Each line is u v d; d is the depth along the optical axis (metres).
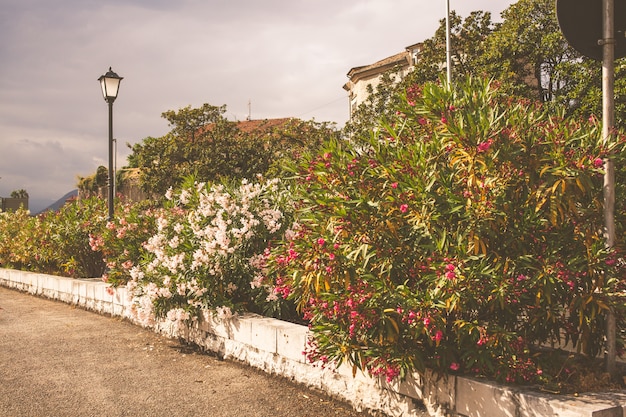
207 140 46.44
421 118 4.72
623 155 4.27
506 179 4.15
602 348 4.54
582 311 4.10
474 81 4.80
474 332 4.21
